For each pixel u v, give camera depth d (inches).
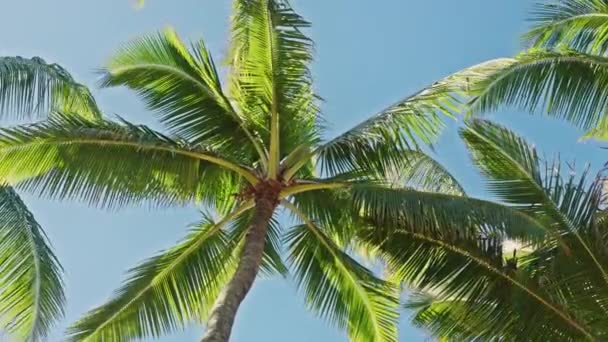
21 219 474.9
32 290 465.1
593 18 492.7
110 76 492.4
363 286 496.7
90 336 460.4
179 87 490.0
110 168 448.5
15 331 459.8
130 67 491.8
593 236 416.8
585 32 494.3
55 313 468.4
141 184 457.4
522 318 423.5
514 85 446.0
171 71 491.2
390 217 443.5
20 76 456.8
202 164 468.8
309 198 478.3
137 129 451.2
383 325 502.3
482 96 441.7
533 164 440.1
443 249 445.4
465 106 445.4
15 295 462.0
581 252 417.4
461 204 425.1
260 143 486.9
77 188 446.0
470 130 458.0
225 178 484.4
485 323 433.1
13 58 464.4
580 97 448.5
